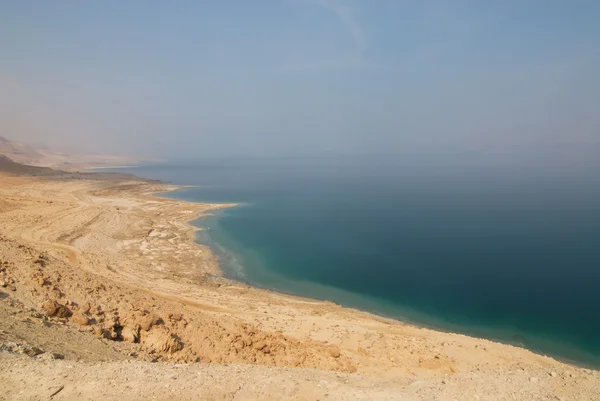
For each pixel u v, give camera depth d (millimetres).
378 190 121312
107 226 49906
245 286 35125
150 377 9961
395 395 9984
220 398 9250
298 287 36250
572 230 62562
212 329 17562
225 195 103812
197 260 41688
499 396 10102
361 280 38688
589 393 10367
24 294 15328
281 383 10219
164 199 83625
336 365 16750
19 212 50062
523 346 26484
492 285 37656
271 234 57969
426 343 21234
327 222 69125
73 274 19484
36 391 8891
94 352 12391
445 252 49781
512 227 65438
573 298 34344
